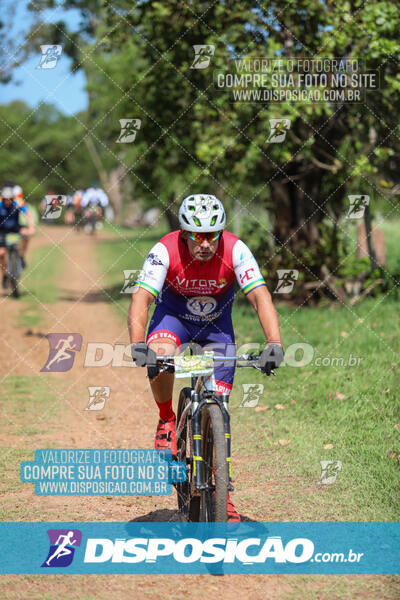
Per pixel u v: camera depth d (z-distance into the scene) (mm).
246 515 8023
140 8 22234
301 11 19531
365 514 7770
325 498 8320
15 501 8672
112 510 8414
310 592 6199
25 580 6531
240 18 20531
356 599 6020
